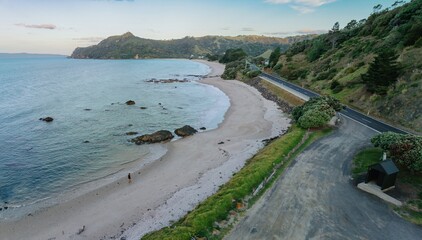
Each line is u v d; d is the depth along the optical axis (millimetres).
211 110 67562
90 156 39875
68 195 29484
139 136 47031
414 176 26094
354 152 32719
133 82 118812
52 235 23078
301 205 22453
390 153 28250
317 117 40656
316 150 33625
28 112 64938
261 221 20531
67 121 57219
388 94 48562
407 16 74500
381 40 71188
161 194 28656
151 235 19922
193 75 150625
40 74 161250
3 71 186750
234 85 107438
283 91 74812
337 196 23641
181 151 40844
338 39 106312
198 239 18688
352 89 60125
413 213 21094
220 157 37625
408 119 41625
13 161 38219
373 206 22156
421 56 49594
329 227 19797
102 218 25047
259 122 54250
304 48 129125
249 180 26188
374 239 18625
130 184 31359
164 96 86125
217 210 21484
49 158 39188
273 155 32125
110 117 60312
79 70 187625
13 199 28891
